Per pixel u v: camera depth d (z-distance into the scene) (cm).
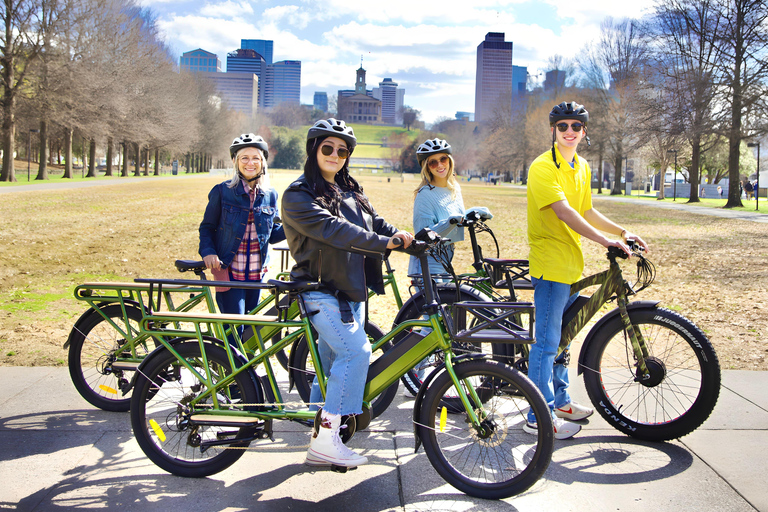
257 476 329
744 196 5838
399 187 6384
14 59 3922
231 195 424
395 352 319
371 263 327
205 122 9031
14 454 347
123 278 959
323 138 309
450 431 345
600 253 1370
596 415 415
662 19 3584
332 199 310
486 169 10894
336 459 304
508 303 302
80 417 402
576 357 551
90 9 4144
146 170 7631
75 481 319
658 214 2834
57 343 566
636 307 371
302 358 388
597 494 307
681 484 316
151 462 343
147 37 5750
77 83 4009
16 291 832
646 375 370
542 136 6588
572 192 374
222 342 333
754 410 411
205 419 318
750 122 3278
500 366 301
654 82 3719
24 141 6031
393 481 324
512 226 2031
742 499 301
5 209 2127
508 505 299
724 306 780
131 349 404
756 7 3091
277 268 942
